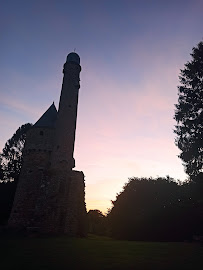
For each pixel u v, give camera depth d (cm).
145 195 3591
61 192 2811
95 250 1389
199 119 2083
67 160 3128
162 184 3706
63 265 884
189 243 2103
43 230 2484
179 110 2428
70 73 3694
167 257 1144
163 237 2991
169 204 3303
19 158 4869
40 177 3083
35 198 2953
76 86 3647
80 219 2845
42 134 3359
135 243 2052
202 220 2795
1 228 2589
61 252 1245
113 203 3966
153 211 3294
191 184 3012
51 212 2628
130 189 3866
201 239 2352
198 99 2219
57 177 2861
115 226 3606
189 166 2181
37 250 1305
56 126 3406
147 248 1563
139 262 982
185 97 2405
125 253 1270
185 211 3028
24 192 2995
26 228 2483
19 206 2916
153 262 988
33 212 2855
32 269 802
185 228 2889
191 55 2416
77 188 2953
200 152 2094
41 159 3198
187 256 1184
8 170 4766
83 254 1197
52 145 3303
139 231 3241
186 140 2252
